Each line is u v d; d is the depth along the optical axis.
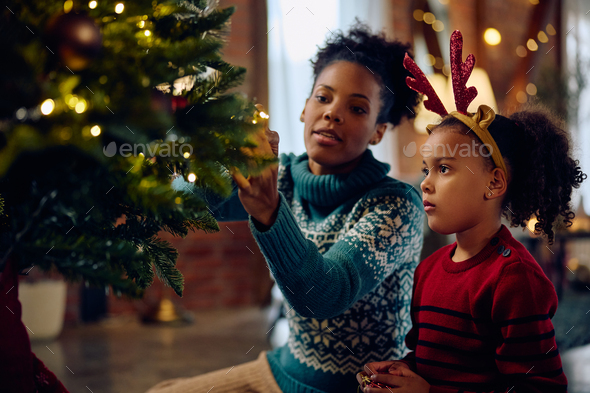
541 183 0.74
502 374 0.66
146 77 0.49
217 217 0.97
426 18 4.15
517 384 0.63
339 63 0.89
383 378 0.67
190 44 0.53
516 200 0.76
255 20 3.60
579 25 4.84
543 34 4.80
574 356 2.43
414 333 0.80
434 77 4.10
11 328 0.54
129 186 0.49
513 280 0.66
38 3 0.47
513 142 0.75
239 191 0.62
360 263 0.76
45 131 0.42
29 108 0.43
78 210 0.47
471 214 0.71
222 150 0.52
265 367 0.93
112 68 0.48
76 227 0.53
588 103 4.40
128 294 0.49
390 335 0.88
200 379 0.93
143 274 0.60
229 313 3.42
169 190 0.49
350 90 0.87
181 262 3.47
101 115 0.44
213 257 3.55
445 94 4.09
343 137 0.87
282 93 3.60
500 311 0.66
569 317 3.08
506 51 4.77
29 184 0.50
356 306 0.86
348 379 0.86
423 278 0.80
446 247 0.81
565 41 4.82
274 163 0.58
